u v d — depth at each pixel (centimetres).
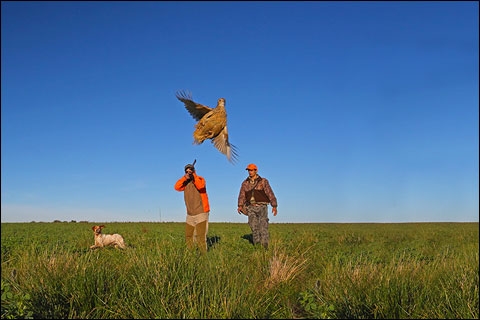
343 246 1488
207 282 732
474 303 734
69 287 725
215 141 781
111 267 787
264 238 1350
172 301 698
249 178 1391
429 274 848
